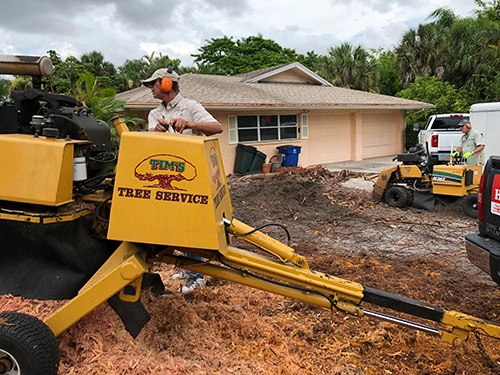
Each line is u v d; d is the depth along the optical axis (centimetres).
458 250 614
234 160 1467
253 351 320
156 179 258
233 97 1466
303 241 662
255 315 379
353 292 290
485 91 2570
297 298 294
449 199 848
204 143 262
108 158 327
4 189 267
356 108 1723
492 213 382
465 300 439
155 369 279
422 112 2272
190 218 259
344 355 327
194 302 400
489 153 1062
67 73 1352
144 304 343
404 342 348
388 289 460
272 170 1515
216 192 279
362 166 1694
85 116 321
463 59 2755
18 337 237
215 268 301
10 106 299
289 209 859
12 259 282
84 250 285
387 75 3316
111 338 296
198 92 1499
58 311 262
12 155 266
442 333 290
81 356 284
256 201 903
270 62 3906
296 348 332
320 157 1817
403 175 878
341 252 604
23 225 270
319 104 1580
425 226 746
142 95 1325
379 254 596
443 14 3112
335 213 841
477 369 315
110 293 265
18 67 305
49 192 264
